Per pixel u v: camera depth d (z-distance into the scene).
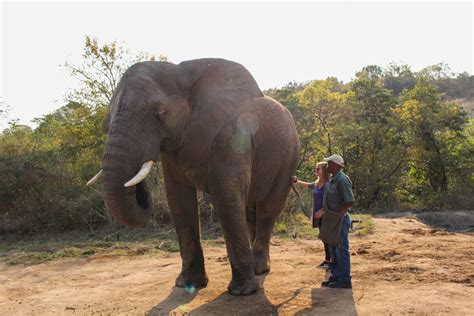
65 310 6.13
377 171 24.66
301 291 6.42
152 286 7.03
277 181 7.68
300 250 9.81
